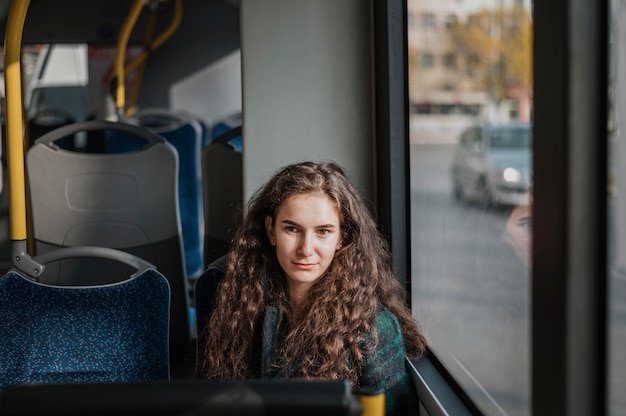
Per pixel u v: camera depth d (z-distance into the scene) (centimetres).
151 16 507
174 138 330
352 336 155
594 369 101
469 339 165
